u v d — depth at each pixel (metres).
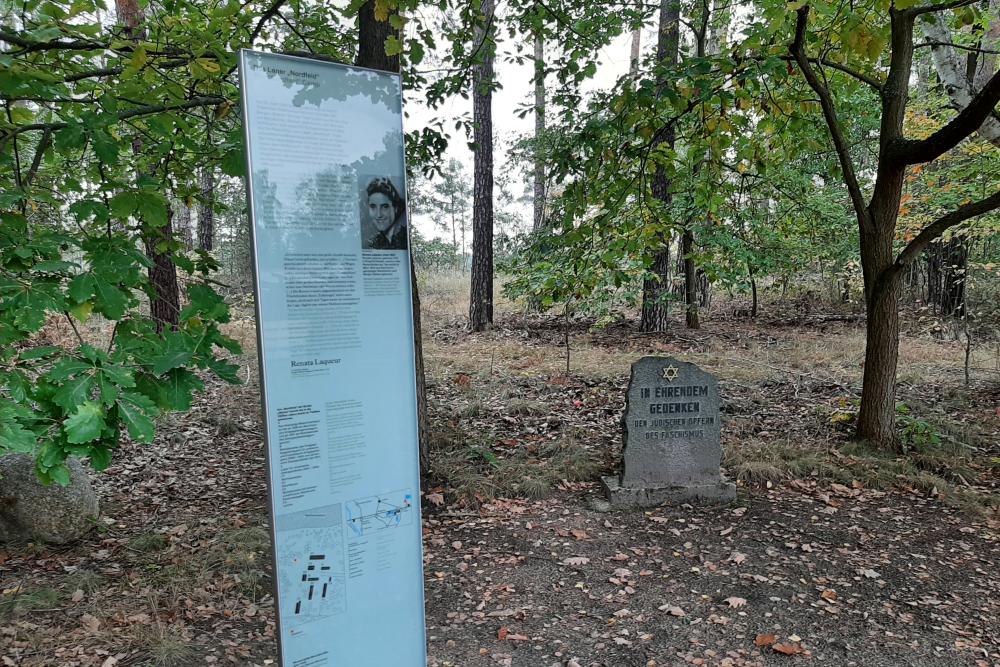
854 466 6.05
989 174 8.56
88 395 2.07
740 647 3.60
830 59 6.89
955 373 9.54
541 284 6.72
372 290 2.37
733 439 6.78
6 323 2.17
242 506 5.52
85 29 3.44
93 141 2.73
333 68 2.24
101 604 3.95
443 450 6.49
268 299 2.14
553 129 11.80
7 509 4.70
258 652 3.55
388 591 2.52
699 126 6.43
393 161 2.39
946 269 12.24
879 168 6.21
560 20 5.99
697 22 8.26
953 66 6.18
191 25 4.36
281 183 2.15
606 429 7.27
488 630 3.80
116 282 2.37
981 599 4.03
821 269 16.12
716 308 18.09
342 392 2.32
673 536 4.95
